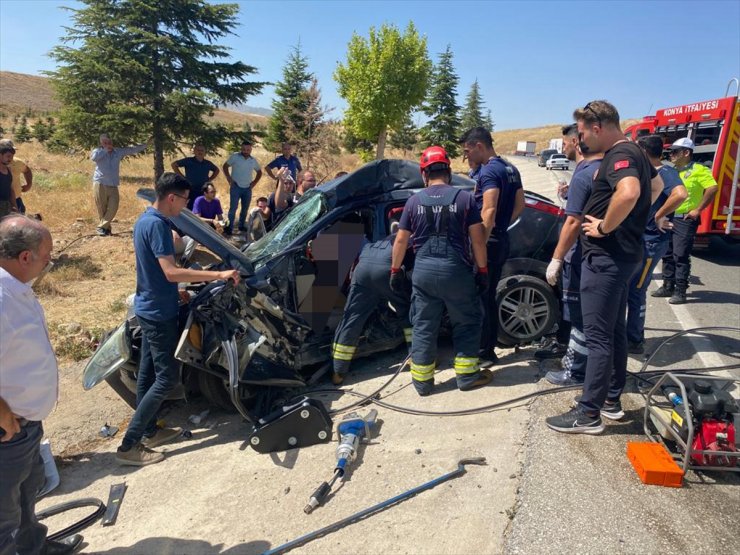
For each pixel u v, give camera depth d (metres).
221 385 4.21
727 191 8.76
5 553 2.37
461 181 5.23
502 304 4.84
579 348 4.03
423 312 4.08
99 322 6.39
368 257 4.37
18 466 2.33
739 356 4.64
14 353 2.23
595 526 2.65
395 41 25.41
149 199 3.85
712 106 8.80
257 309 4.08
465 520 2.79
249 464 3.56
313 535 2.79
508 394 4.08
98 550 2.88
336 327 4.75
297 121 17.55
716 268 8.52
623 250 3.17
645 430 3.36
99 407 4.67
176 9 15.83
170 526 3.02
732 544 2.49
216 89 16.56
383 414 4.00
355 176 4.84
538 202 5.16
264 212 8.17
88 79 15.80
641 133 10.98
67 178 18.28
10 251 2.23
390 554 2.61
